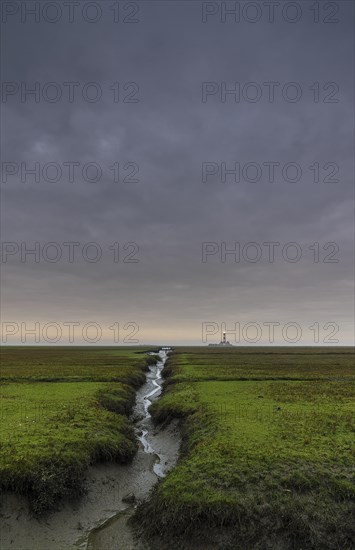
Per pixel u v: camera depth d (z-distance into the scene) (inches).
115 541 544.4
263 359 3654.0
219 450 691.4
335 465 626.8
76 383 1644.9
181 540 517.3
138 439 992.9
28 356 4234.7
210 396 1251.2
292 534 499.8
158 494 598.5
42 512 568.7
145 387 2047.2
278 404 1102.4
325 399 1194.0
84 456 698.2
